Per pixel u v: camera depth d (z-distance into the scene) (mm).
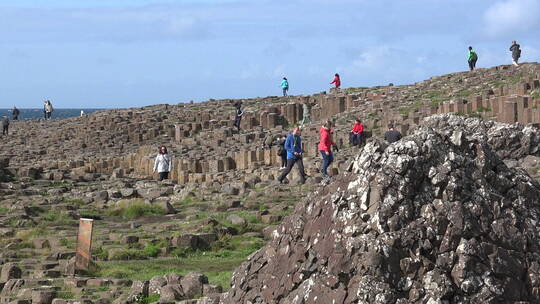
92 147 84125
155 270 27688
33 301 23312
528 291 13953
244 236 33125
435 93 70375
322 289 13992
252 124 82000
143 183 53969
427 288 13531
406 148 14328
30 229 36781
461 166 14383
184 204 42469
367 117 67375
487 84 67812
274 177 49156
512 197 14680
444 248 13797
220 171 57594
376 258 13555
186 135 82938
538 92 55938
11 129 107938
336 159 49719
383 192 14070
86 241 27531
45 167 65375
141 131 85438
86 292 23922
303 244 14805
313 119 80562
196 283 22188
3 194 47781
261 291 15422
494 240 14031
